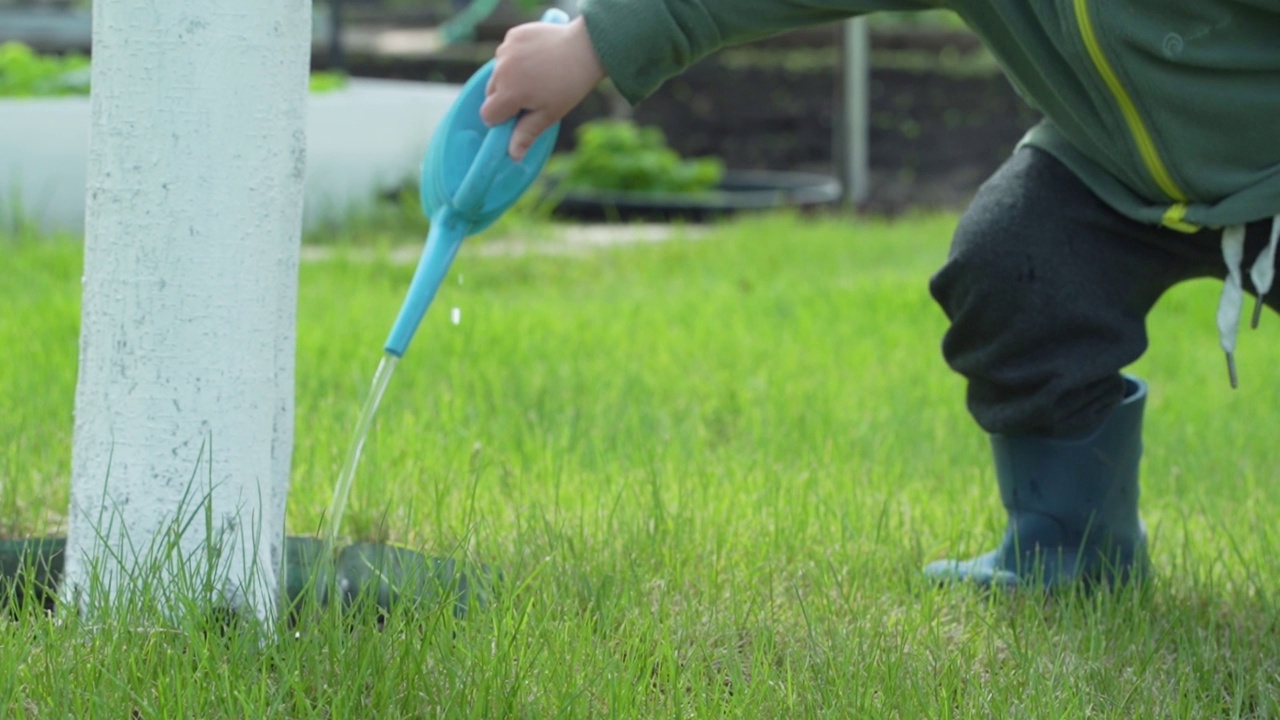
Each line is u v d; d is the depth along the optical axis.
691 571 2.54
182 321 2.10
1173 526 3.03
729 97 13.09
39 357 3.94
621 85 2.32
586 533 2.70
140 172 2.08
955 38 15.34
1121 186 2.40
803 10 2.34
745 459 3.34
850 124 9.20
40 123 6.79
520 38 2.30
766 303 5.58
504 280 6.23
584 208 8.59
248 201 2.12
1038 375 2.48
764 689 1.97
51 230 6.85
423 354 4.32
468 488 2.94
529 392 3.90
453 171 2.35
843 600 2.44
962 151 11.27
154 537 2.11
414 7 17.38
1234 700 2.07
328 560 2.24
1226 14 2.16
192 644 1.92
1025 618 2.38
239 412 2.14
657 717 1.89
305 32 2.18
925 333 5.12
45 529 2.68
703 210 8.47
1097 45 2.20
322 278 5.82
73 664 1.88
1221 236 2.40
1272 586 2.59
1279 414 4.02
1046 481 2.61
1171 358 4.79
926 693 2.01
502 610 2.11
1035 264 2.44
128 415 2.12
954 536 2.86
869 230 7.68
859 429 3.67
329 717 1.86
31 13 12.79
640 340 4.75
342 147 7.57
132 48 2.06
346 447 3.18
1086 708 2.00
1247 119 2.21
